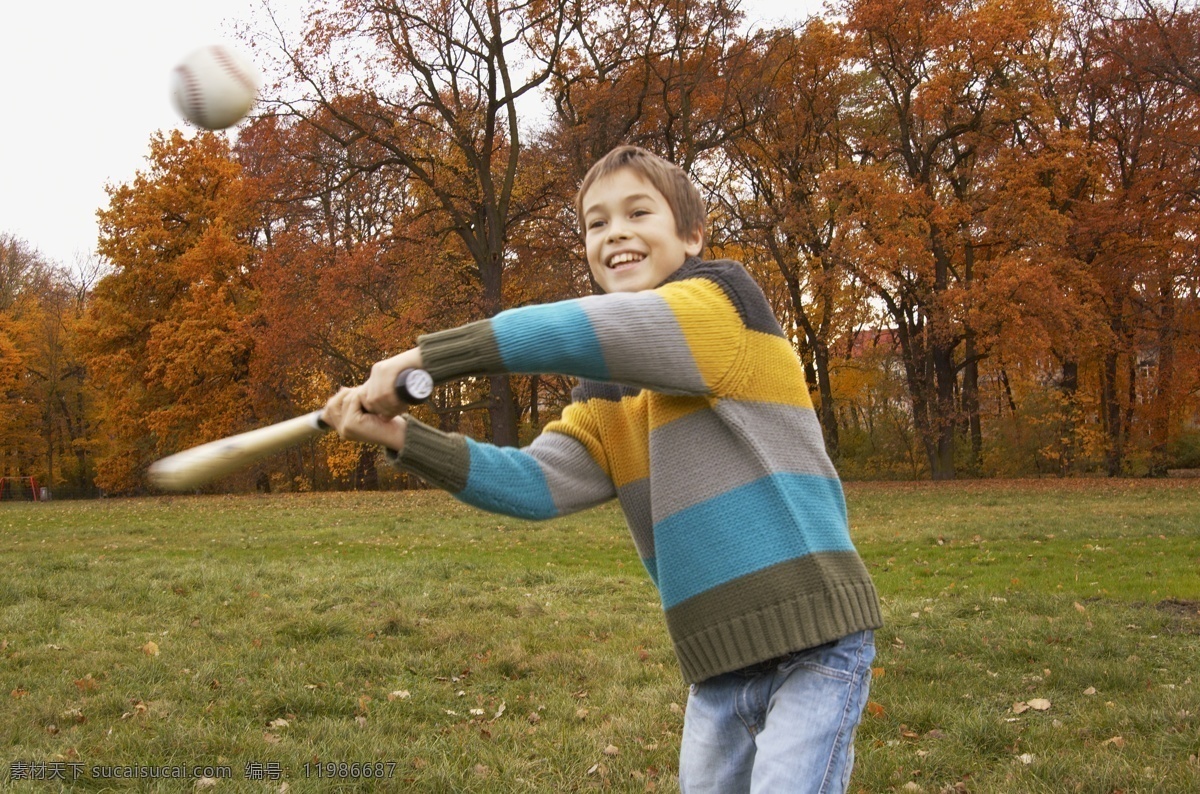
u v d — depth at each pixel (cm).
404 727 492
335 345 2544
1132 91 2659
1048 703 520
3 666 599
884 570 1098
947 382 2842
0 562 1086
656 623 746
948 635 670
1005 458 3016
